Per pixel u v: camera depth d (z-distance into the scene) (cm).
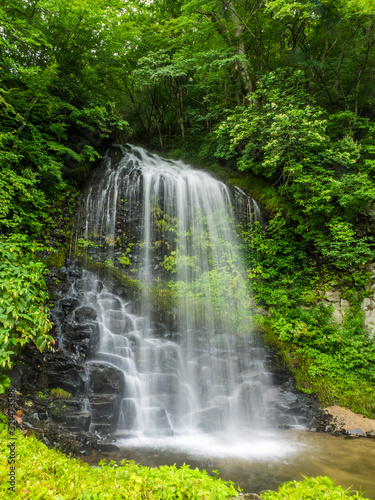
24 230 962
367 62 1318
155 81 1436
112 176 1288
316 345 902
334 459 544
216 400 777
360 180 986
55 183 1102
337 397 792
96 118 1230
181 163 1588
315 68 1332
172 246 1150
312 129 1009
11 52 1066
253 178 1295
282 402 774
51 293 848
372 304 973
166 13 1755
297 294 1028
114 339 830
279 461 532
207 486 294
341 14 1155
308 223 1076
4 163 861
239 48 1391
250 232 1153
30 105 984
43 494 250
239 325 955
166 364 824
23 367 636
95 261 1059
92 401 633
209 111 1636
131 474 299
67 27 1130
